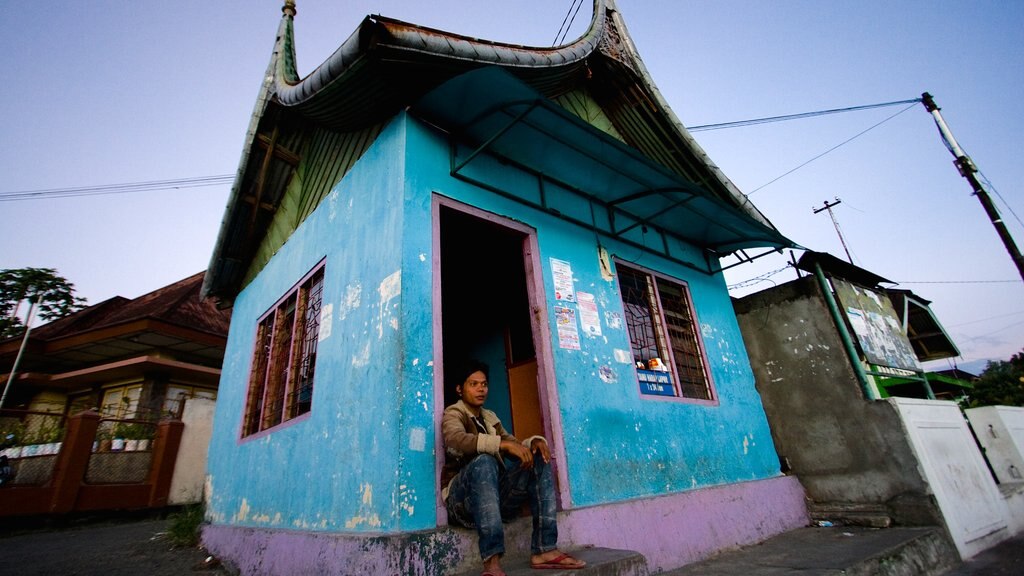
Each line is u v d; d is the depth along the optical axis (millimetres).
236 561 4188
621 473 3777
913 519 4578
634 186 4797
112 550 5461
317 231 4832
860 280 6328
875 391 5531
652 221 5570
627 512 3516
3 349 11344
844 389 5344
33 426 9453
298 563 3105
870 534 4348
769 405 5934
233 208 5922
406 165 3518
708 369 5328
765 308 6234
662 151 6371
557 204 4590
